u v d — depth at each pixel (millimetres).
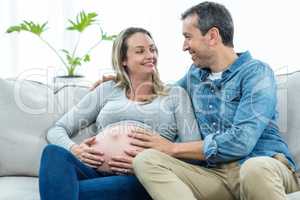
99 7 2977
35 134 2154
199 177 1830
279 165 1715
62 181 1587
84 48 2996
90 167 1873
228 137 1788
